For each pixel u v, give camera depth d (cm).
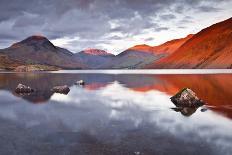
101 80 7181
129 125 1759
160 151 1241
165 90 4134
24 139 1449
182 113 2189
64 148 1293
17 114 2192
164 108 2452
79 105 2695
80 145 1338
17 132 1599
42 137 1488
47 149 1280
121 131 1603
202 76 7625
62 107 2566
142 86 4938
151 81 6297
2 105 2706
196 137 1464
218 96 3183
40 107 2572
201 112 2220
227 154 1196
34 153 1226
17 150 1267
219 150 1249
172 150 1255
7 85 5406
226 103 2664
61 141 1407
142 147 1299
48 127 1723
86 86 5112
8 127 1728
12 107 2570
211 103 2677
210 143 1355
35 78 8338
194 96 2595
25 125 1784
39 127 1727
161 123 1816
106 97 3356
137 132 1576
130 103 2805
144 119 1956
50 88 4650
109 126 1739
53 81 6756
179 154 1202
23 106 2636
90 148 1290
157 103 2772
